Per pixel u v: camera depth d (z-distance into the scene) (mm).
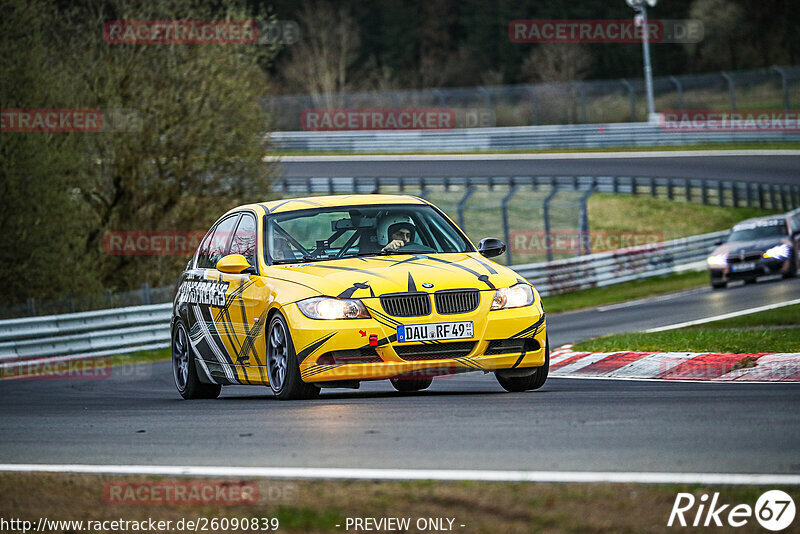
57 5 81938
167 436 20062
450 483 13953
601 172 149750
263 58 87688
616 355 36000
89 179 84750
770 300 65625
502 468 14969
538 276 90188
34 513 13805
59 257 74062
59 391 42469
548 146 176125
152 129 82875
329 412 22266
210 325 30047
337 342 24625
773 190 130250
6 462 18062
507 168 157250
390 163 167125
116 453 18297
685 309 66688
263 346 26922
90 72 82625
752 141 164875
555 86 185875
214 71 84250
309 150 184625
